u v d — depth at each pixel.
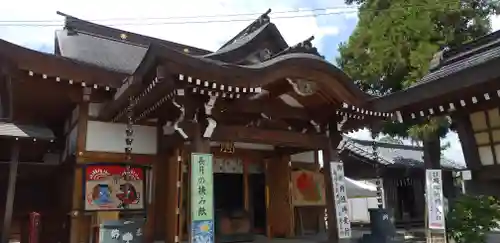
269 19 13.27
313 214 13.05
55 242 11.30
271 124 10.25
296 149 12.05
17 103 10.56
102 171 9.80
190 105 8.10
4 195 11.27
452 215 7.83
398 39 13.67
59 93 9.80
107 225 6.67
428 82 6.32
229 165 11.96
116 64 12.52
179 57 7.06
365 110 9.43
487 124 6.55
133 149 10.19
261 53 12.77
